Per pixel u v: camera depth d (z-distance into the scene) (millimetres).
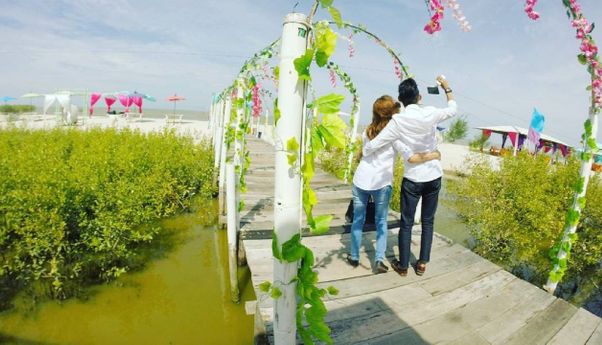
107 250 4363
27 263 4125
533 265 5703
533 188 6852
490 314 2779
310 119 1495
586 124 3277
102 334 3496
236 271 4117
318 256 3600
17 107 36156
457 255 3799
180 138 9891
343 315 2656
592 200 6246
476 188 7742
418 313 2736
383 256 3289
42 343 3297
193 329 3660
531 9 1965
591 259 5438
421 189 3006
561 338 2553
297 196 1435
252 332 3664
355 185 3271
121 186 4867
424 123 2799
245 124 4391
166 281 4500
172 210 6621
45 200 4000
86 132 10109
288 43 1314
